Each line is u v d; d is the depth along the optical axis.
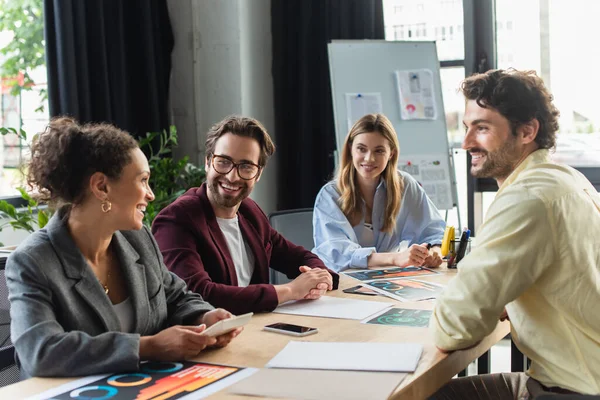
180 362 1.35
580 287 1.41
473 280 1.42
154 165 3.64
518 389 1.78
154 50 3.97
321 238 2.74
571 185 1.45
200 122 4.14
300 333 1.54
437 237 2.82
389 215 2.76
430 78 3.89
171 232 1.92
